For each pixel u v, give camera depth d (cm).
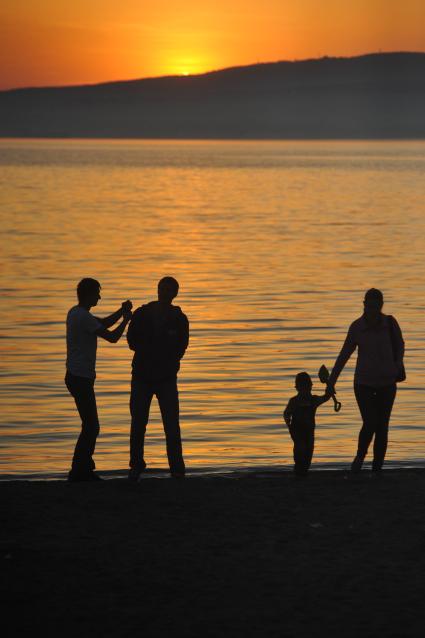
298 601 1591
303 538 1936
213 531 1988
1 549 1864
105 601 1594
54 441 3391
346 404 3956
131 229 12988
